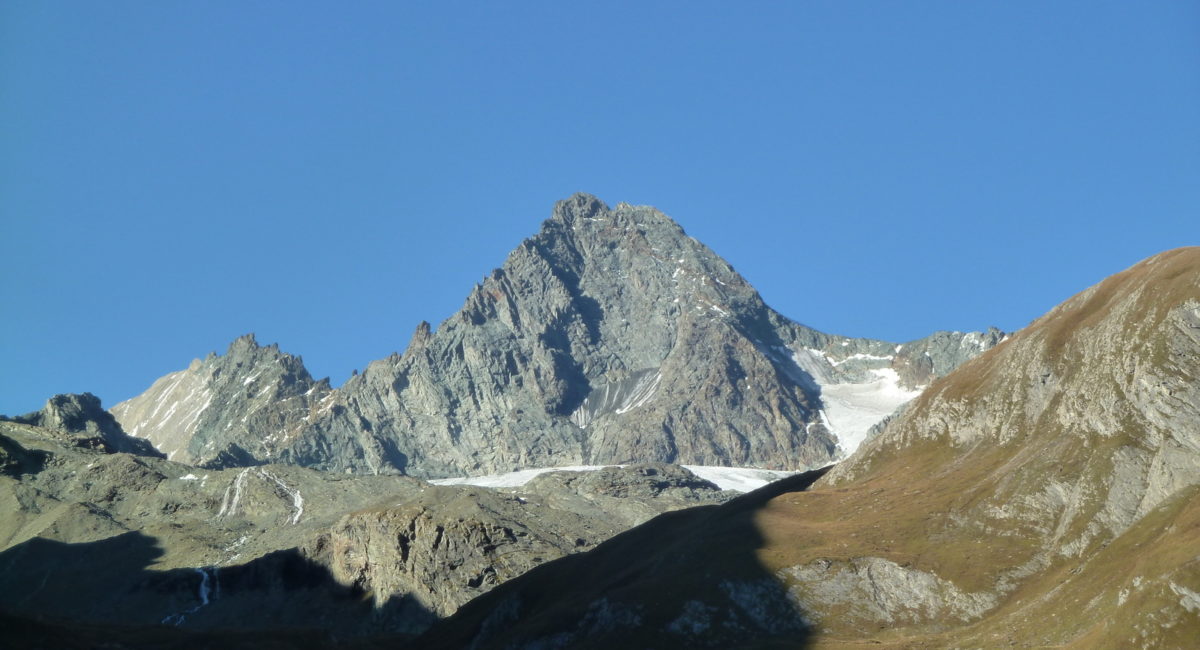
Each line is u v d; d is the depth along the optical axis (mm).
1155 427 193625
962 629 179000
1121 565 168625
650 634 197250
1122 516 184000
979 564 190625
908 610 188500
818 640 186625
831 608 193250
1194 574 143250
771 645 187000
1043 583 181125
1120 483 188750
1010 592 183125
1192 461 181875
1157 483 183375
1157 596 144875
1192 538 153750
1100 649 146000
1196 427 185875
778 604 196625
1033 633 164625
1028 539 193250
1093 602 162500
